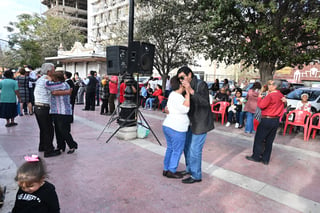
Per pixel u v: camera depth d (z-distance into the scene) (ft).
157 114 31.45
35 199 5.66
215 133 21.86
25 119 25.70
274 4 19.54
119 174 11.92
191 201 9.52
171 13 32.83
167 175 11.67
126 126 18.35
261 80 26.78
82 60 75.05
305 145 18.65
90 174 11.84
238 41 25.43
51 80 13.43
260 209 9.08
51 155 14.25
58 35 111.86
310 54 21.98
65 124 14.26
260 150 14.25
